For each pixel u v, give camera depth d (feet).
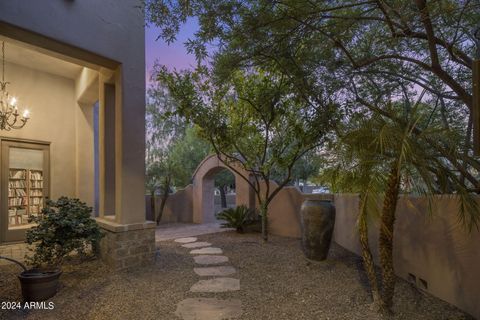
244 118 21.93
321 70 15.38
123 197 14.96
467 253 9.37
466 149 9.85
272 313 9.80
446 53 12.84
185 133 38.83
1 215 20.39
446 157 8.77
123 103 15.23
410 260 12.41
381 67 14.53
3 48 18.44
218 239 22.84
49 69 22.93
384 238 9.42
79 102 24.75
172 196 36.58
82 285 12.37
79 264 15.31
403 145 7.50
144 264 15.24
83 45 13.73
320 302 10.61
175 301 10.82
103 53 14.48
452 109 13.89
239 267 15.11
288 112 19.86
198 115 19.66
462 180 9.23
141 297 11.18
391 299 9.52
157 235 25.08
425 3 9.25
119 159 15.16
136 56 15.93
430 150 8.83
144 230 15.33
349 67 14.73
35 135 22.50
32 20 12.20
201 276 13.65
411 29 10.39
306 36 13.83
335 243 21.17
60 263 13.80
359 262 15.76
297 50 15.05
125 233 14.64
